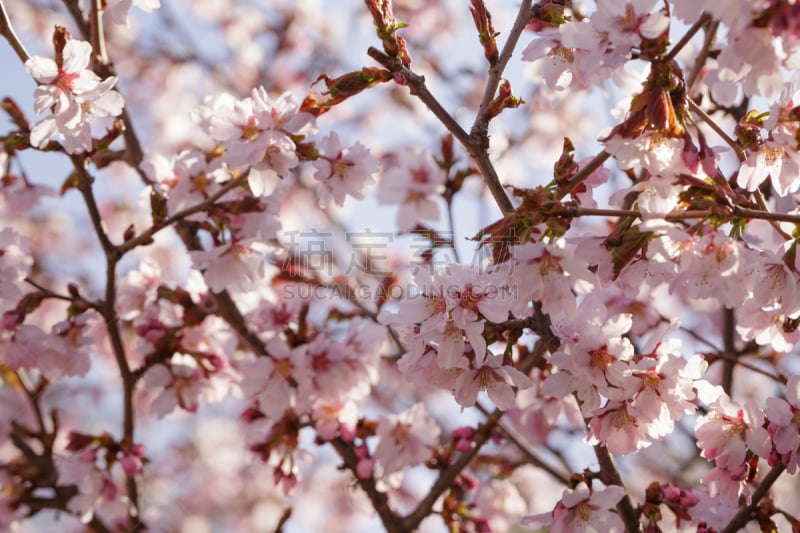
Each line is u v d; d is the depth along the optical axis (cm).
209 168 400
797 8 238
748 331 328
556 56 332
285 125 327
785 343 326
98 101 339
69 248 806
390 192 538
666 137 274
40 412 496
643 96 271
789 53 249
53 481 495
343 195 371
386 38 307
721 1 246
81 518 453
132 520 472
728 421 315
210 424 834
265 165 331
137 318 464
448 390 300
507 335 303
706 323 691
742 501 361
